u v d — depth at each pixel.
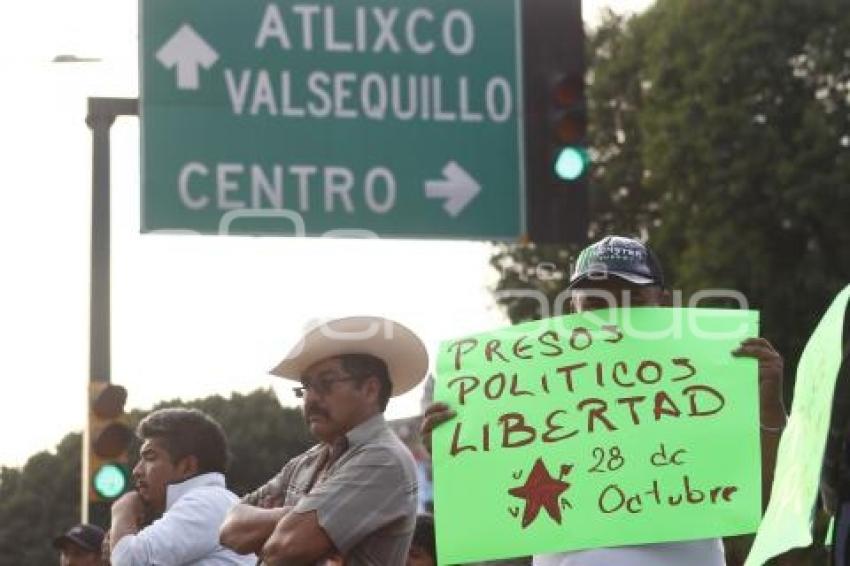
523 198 15.47
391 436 6.14
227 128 15.16
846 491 4.68
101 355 14.15
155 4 15.08
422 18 15.45
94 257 14.30
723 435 6.04
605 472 6.03
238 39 15.18
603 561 5.96
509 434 6.11
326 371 6.12
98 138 14.53
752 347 6.12
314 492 5.93
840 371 4.70
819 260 36.03
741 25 37.25
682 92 38.28
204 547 7.42
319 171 15.28
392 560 5.98
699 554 6.01
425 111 15.42
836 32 36.97
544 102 13.54
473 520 6.04
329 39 15.29
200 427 7.67
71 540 10.63
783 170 36.03
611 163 42.59
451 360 6.25
